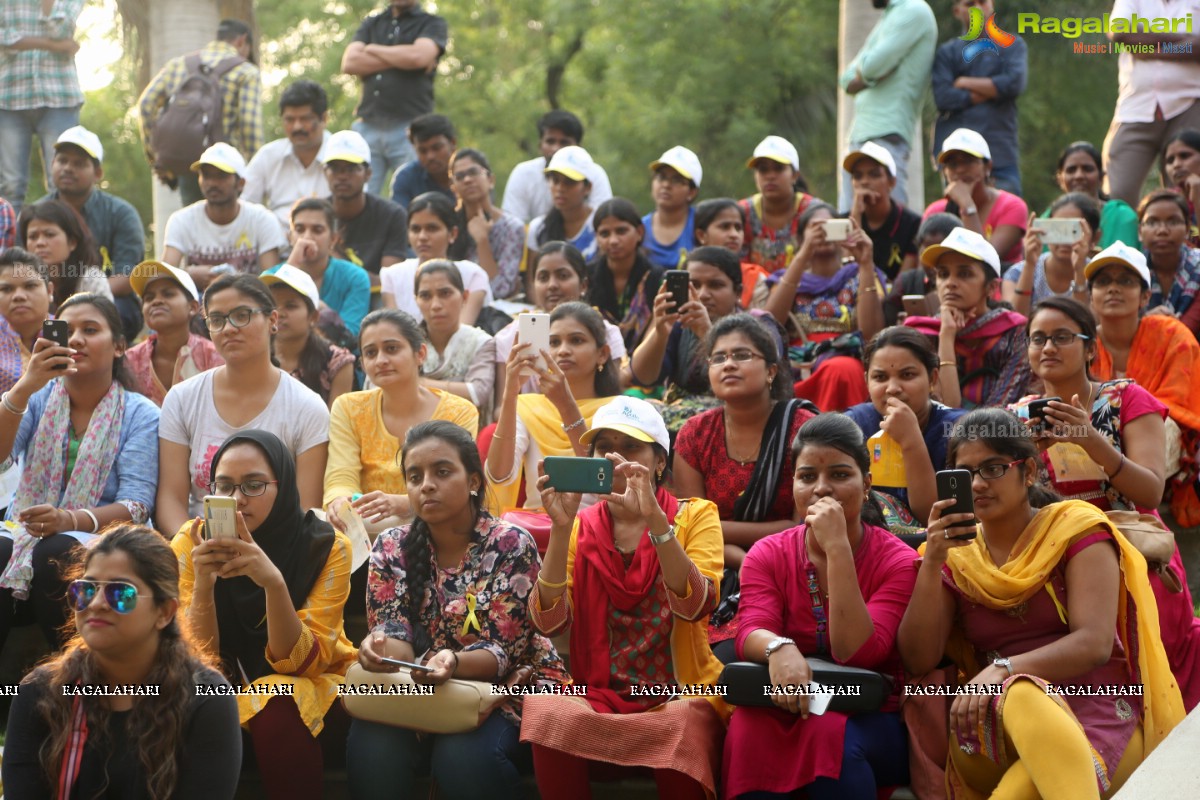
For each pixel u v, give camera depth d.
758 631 4.83
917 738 4.78
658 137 18.55
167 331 6.89
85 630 4.23
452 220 8.57
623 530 5.16
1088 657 4.61
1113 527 4.78
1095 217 8.23
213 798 4.33
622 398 5.30
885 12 10.46
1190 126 9.23
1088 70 17.45
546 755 4.78
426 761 5.05
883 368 5.95
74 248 8.10
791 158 8.65
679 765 4.70
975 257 6.72
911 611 4.77
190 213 8.89
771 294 7.73
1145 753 4.63
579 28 21.50
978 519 4.86
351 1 22.34
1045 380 5.89
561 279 7.56
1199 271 7.70
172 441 6.15
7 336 6.81
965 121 10.21
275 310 6.19
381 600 5.12
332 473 6.16
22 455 6.22
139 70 12.16
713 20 18.72
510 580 5.10
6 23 10.29
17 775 4.32
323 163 9.08
